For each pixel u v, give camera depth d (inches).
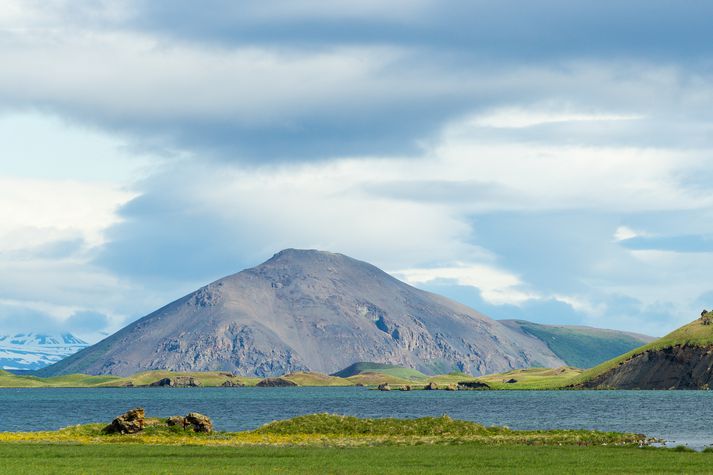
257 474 5610.2
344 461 6446.9
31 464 6156.5
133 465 6107.3
